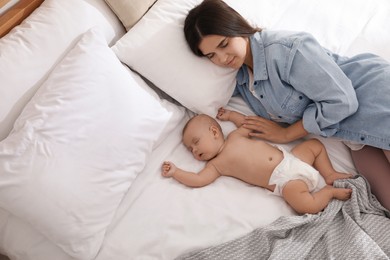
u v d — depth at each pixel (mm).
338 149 1245
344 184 1124
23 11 1229
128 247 1043
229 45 1204
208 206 1121
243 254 1021
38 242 1047
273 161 1175
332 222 1067
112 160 1068
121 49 1276
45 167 961
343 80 1147
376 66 1197
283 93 1238
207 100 1292
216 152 1237
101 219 1039
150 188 1166
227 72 1305
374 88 1158
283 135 1259
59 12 1210
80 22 1228
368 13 1518
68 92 1045
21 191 941
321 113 1161
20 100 1061
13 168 941
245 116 1329
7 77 1050
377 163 1164
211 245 1041
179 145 1304
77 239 1000
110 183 1056
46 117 999
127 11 1314
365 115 1147
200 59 1293
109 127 1077
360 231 997
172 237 1056
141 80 1319
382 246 996
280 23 1468
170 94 1320
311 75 1156
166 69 1281
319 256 1012
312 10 1517
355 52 1394
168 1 1348
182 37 1295
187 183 1185
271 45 1232
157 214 1105
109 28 1319
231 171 1207
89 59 1114
